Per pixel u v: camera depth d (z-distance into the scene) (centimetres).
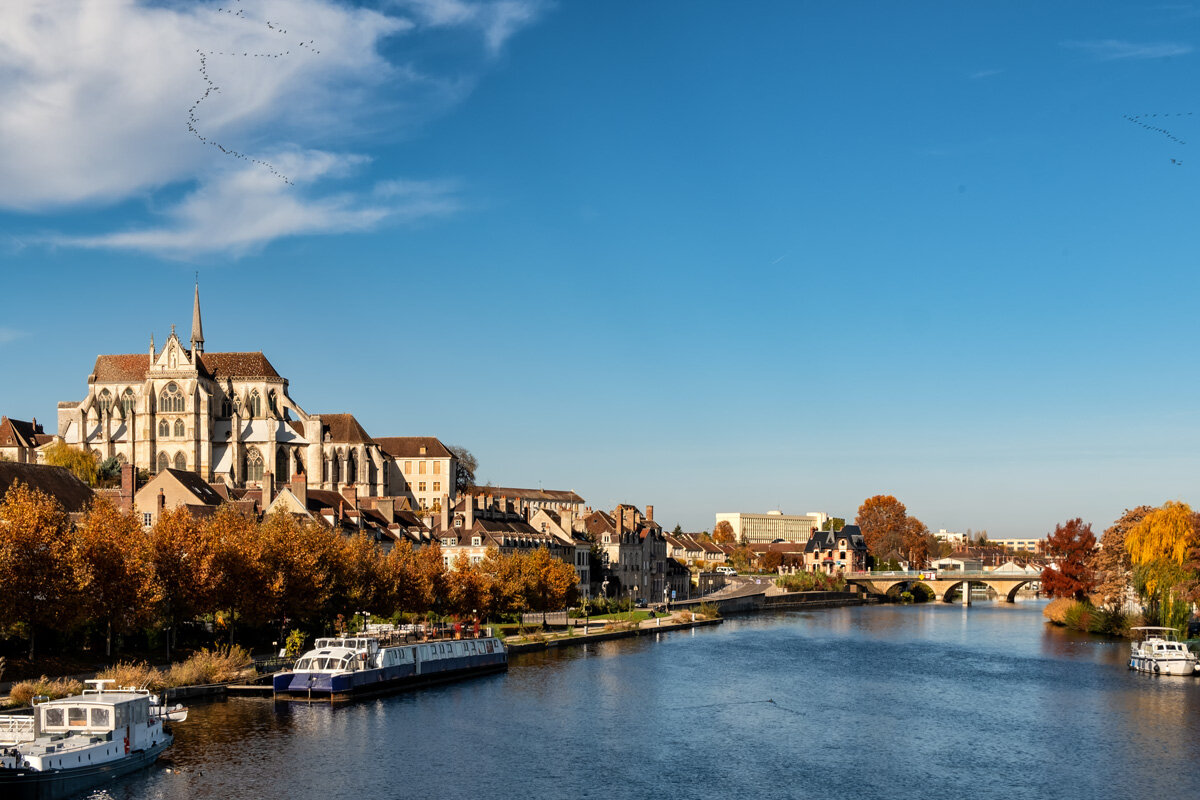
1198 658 12194
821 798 6819
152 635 10100
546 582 15662
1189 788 7056
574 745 8094
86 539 8906
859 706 9906
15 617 8344
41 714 6812
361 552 12025
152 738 7238
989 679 11612
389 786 6862
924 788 7044
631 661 12875
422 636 12062
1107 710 9706
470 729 8544
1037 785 7125
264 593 10169
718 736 8519
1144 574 13450
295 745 7781
